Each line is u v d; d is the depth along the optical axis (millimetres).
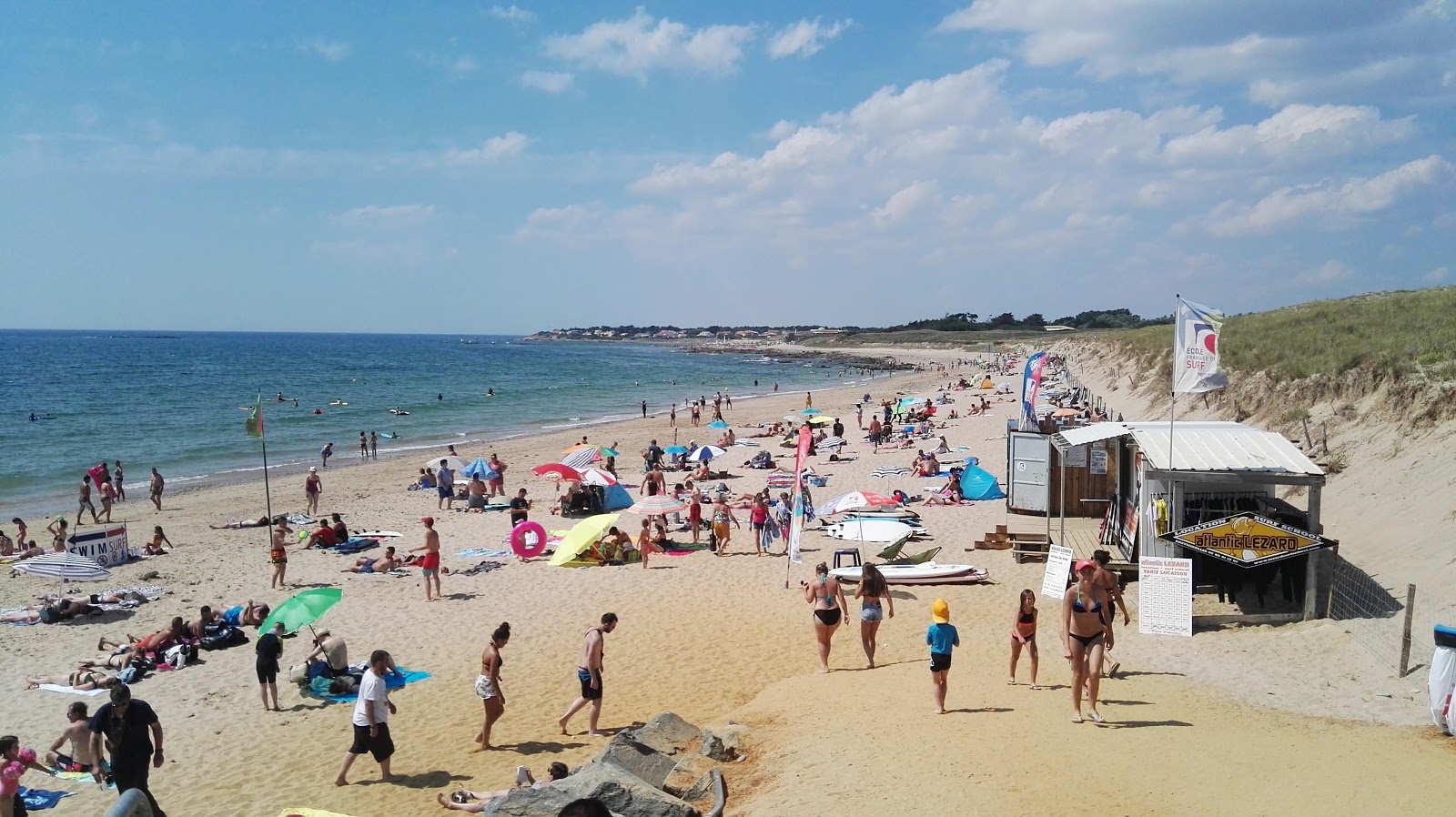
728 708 11648
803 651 13766
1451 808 6680
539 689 12938
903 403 47344
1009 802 7203
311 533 22922
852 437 41750
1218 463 13656
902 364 139625
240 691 13148
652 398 75438
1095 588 9047
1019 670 11250
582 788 7691
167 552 21953
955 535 20469
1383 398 19906
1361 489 17250
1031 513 22141
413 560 20281
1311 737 8375
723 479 31188
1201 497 14375
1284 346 29188
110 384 83875
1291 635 11781
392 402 69438
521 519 24000
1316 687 9898
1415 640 10680
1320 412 22094
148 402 66250
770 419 55438
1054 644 12539
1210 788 7250
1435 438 16938
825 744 8945
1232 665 10828
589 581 18516
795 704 10609
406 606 17172
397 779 10219
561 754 10633
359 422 55875
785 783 8125
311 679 13047
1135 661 11258
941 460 32875
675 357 178375
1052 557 15609
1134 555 15266
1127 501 16547
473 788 9883
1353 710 9148
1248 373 28922
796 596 16844
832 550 20453
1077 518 20953
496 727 11609
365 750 10094
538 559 20594
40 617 16531
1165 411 32938
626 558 20203
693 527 21531
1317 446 20547
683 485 28406
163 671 13945
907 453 35438
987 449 34906
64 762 10750
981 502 24250
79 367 111000
